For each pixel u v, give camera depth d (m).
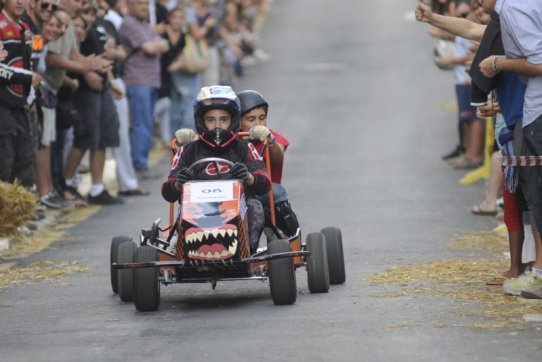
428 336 22.31
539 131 25.14
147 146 55.53
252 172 26.75
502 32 25.20
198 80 62.59
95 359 21.64
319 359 20.80
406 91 87.12
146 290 25.84
